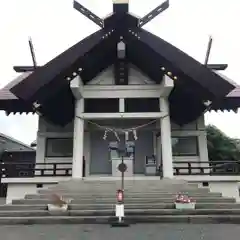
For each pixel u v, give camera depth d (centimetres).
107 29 1399
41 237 690
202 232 734
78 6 1397
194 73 1360
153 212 914
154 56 1418
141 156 1697
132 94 1505
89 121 1614
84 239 668
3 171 1538
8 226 832
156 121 1697
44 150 1748
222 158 2989
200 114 1677
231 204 970
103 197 1061
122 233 725
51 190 1144
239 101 1587
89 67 1462
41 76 1353
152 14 1413
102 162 1686
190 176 1480
